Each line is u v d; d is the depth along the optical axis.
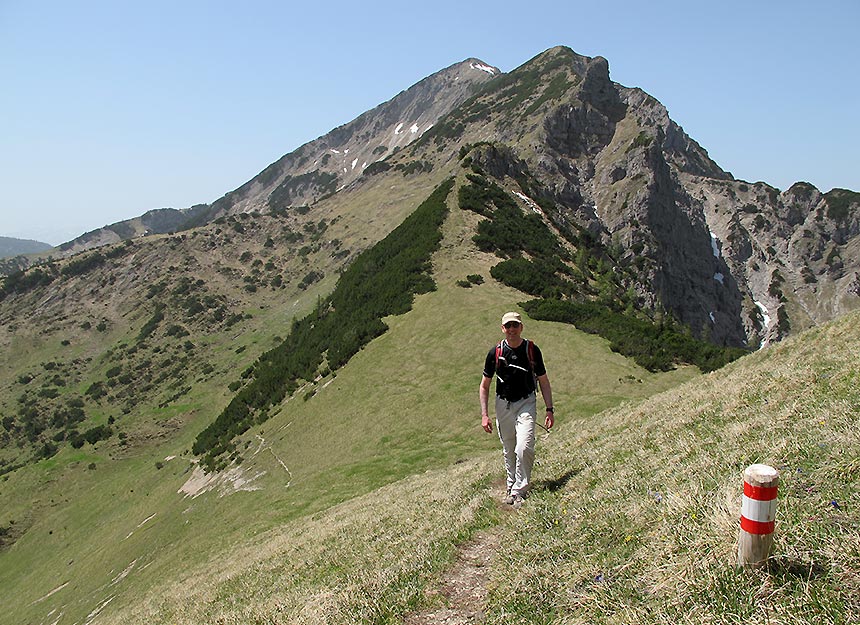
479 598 7.93
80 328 161.50
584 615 6.00
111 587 47.78
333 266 171.12
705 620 4.97
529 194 132.50
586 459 13.49
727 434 9.99
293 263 180.75
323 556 15.66
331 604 9.34
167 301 166.00
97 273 181.88
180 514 57.75
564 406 46.88
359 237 178.38
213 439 77.94
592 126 198.62
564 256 98.94
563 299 72.38
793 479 6.70
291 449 56.59
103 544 65.19
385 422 52.09
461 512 12.41
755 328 196.25
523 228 100.44
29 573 69.88
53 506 89.75
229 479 58.91
